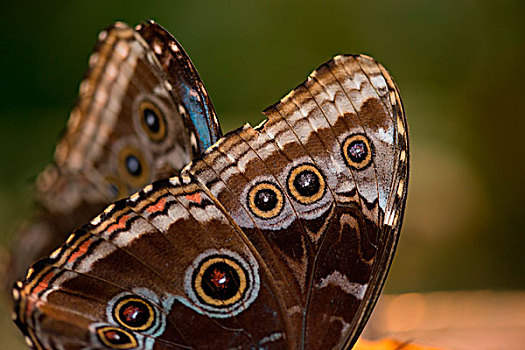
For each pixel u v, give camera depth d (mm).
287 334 475
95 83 503
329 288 472
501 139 991
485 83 1043
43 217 531
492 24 1062
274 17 1091
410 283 865
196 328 475
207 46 1084
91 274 467
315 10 1086
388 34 1084
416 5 1085
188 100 485
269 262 472
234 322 474
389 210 469
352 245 470
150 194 467
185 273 470
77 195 522
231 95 1067
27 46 1104
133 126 502
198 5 1101
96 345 469
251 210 469
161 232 468
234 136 469
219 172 469
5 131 1025
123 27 495
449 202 932
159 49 489
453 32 1074
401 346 517
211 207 469
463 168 964
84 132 512
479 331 527
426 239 907
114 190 514
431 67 1069
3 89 1082
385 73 467
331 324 474
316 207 469
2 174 913
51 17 1117
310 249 471
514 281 890
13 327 543
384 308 540
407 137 466
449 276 882
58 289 465
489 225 927
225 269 471
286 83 1069
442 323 536
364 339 524
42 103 1088
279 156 469
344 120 468
